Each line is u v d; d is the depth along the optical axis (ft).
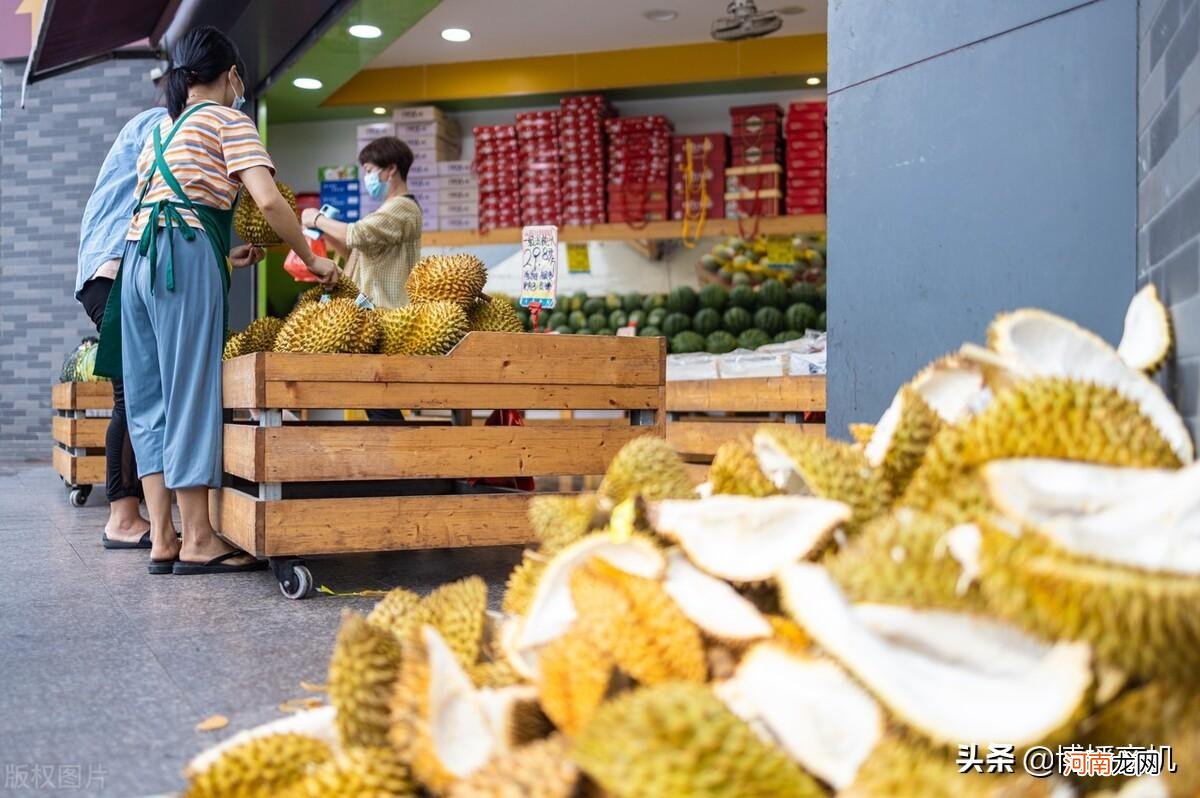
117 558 12.35
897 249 8.32
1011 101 7.43
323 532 10.03
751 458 5.25
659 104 30.71
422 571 11.71
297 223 11.23
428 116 29.37
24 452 32.17
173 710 6.27
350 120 32.73
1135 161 6.67
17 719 6.09
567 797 3.35
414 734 3.92
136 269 10.87
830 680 3.41
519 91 29.09
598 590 4.22
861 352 8.63
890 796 3.01
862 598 3.55
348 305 10.71
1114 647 3.16
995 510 3.58
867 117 8.59
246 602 9.68
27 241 31.94
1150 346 5.55
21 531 14.99
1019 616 3.31
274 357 9.86
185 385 10.79
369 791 3.92
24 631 8.43
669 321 26.35
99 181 14.23
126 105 31.48
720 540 4.48
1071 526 3.31
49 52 21.88
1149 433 4.17
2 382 32.12
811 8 25.25
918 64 8.14
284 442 9.90
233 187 11.05
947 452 4.34
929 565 3.56
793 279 27.40
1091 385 4.28
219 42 11.37
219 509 11.62
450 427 10.56
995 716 3.07
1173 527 3.36
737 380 15.55
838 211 8.84
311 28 22.30
